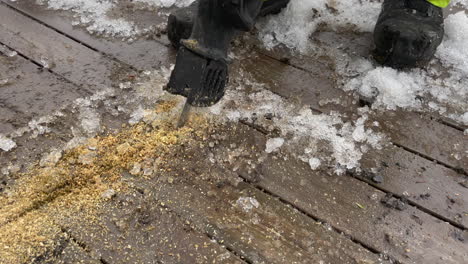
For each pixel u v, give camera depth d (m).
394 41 1.53
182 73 1.25
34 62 1.59
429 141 1.37
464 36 1.72
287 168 1.29
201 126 1.38
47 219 1.14
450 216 1.18
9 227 1.12
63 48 1.65
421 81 1.56
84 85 1.50
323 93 1.52
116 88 1.50
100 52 1.64
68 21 1.77
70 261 1.07
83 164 1.27
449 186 1.26
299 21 1.80
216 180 1.25
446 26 1.76
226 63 1.27
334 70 1.61
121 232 1.13
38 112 1.41
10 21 1.76
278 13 1.83
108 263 1.07
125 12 1.83
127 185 1.23
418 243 1.13
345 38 1.75
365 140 1.37
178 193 1.21
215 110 1.43
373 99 1.50
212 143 1.34
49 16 1.79
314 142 1.36
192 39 1.25
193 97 1.26
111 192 1.20
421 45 1.50
